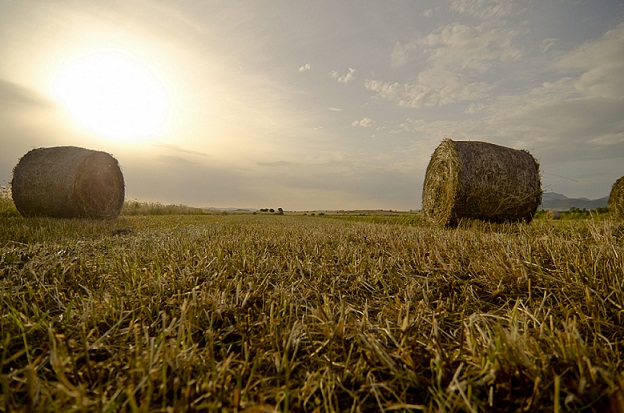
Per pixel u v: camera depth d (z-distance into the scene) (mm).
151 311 1674
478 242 3426
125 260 2740
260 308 1787
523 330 1348
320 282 2303
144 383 997
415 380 1062
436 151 9031
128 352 1242
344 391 1081
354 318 1675
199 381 1027
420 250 3223
